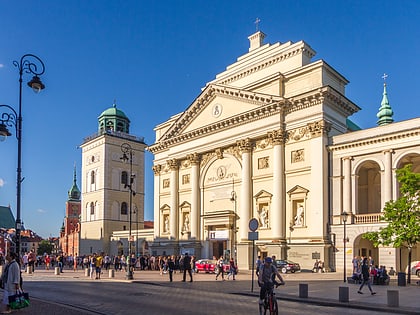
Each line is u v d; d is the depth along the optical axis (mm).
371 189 49312
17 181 21234
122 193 85188
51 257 70250
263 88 51188
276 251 46312
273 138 48594
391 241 31641
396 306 18984
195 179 58375
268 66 53875
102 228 81375
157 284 31188
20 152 21438
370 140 42406
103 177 83000
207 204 56875
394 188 40750
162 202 64562
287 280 34312
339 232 43375
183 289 27500
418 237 30438
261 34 57969
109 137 84625
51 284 31625
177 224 61062
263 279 15070
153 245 64062
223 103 55750
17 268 16734
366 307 19188
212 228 55781
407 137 40375
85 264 58375
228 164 54656
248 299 22078
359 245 43094
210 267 45531
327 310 18609
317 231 44094
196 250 56375
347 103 47969
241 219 51469
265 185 49875
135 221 86312
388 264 39812
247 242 49594
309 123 46125
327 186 44844
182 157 60906
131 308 18141
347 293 20812
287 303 21062
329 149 45375
